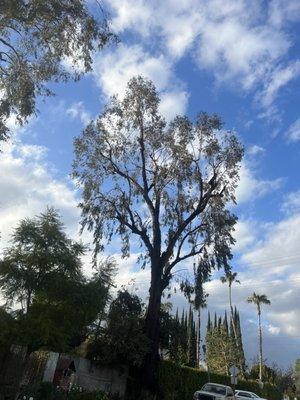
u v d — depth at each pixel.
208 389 30.56
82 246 19.83
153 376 29.16
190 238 33.94
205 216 34.28
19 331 17.34
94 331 28.77
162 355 35.59
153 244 32.59
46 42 17.03
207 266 33.28
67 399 20.70
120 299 30.86
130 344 27.94
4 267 18.25
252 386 52.22
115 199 33.47
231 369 33.66
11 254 18.72
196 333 68.81
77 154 33.34
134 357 27.83
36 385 19.27
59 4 16.03
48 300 18.78
